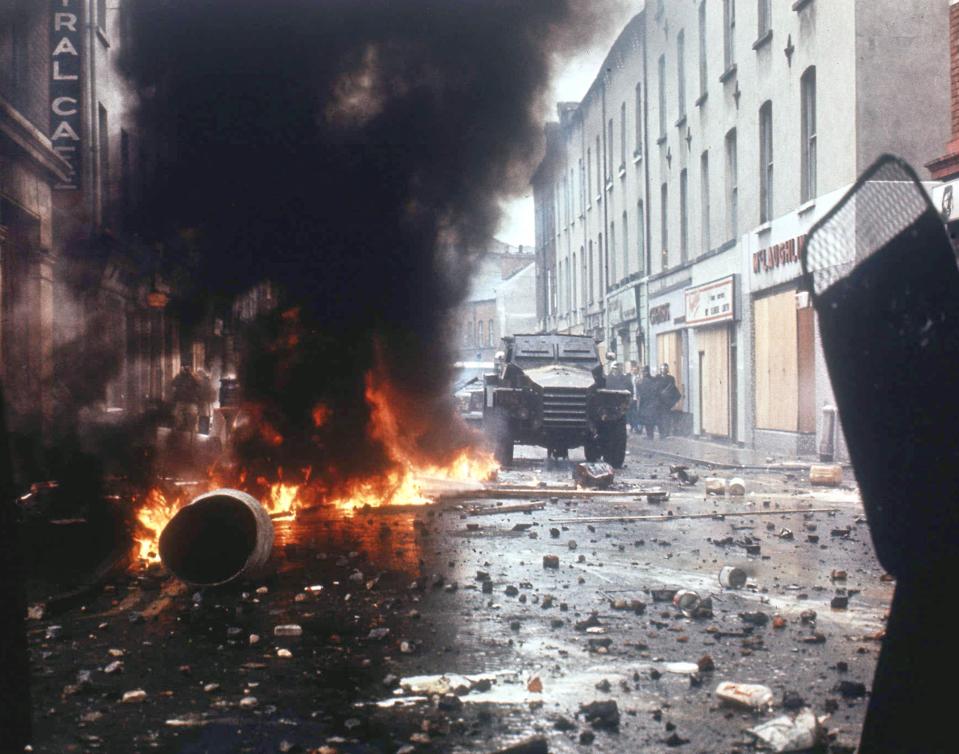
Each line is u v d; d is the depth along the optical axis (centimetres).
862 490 170
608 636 594
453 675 507
